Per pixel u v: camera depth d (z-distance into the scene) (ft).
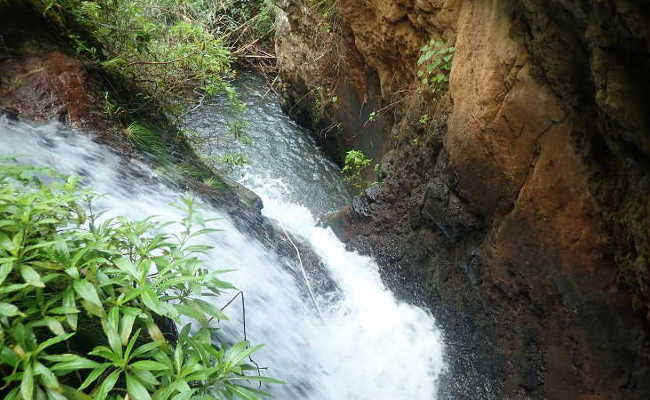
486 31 13.75
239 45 38.55
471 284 15.40
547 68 11.76
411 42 18.99
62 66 15.52
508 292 14.07
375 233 19.76
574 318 12.38
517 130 12.89
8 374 6.44
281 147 30.60
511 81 12.80
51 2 15.67
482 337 14.92
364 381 15.31
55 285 7.32
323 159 30.19
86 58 17.03
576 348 12.37
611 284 11.47
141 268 7.82
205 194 17.63
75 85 15.56
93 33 18.43
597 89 10.18
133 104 18.60
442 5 16.19
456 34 15.92
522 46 12.51
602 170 11.32
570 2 10.12
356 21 21.62
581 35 10.59
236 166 27.78
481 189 14.43
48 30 16.20
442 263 16.74
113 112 16.69
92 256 7.77
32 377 6.04
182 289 8.45
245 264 15.23
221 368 7.33
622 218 10.78
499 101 13.24
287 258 17.93
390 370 15.79
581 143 11.63
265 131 31.91
